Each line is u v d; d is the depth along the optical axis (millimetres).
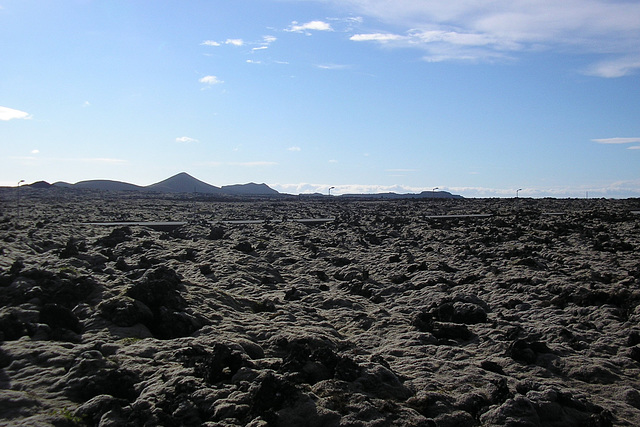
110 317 21672
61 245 45906
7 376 16453
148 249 46438
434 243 54531
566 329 24266
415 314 25578
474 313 25672
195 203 155750
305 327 23781
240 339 20375
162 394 15523
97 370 16656
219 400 14852
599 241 51719
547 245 50594
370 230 67812
